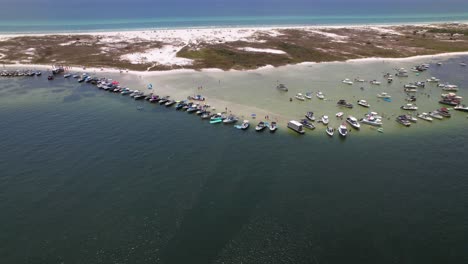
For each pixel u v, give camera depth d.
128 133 76.31
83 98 102.44
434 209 49.72
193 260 41.28
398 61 148.12
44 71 132.50
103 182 56.97
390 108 94.56
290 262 40.94
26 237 44.88
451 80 120.44
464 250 42.12
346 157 65.44
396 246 42.94
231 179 57.69
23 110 91.44
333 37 195.12
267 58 146.12
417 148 69.69
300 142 72.31
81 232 45.78
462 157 65.56
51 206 50.91
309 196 52.94
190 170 60.50
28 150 68.19
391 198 52.22
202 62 139.75
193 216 48.72
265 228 46.38
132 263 40.84
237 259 41.44
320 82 118.62
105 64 139.00
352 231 45.59
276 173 59.47
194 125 81.50
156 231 45.97
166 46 166.38
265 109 92.94
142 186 55.78
